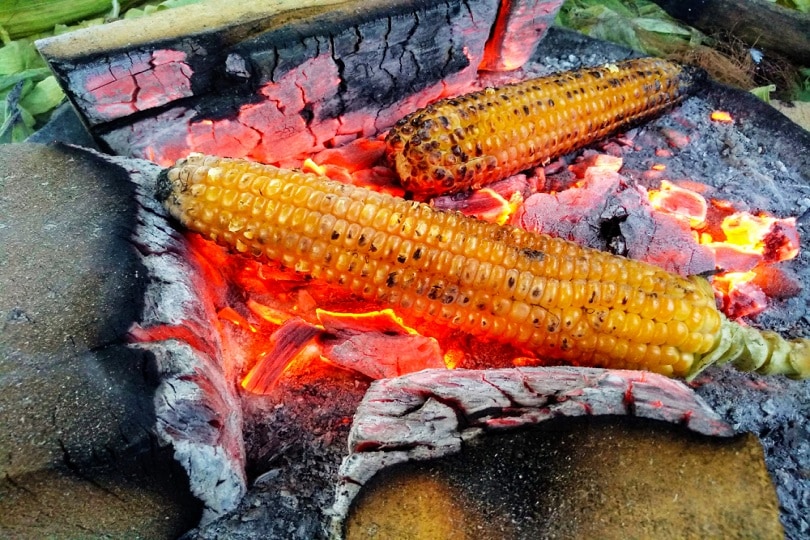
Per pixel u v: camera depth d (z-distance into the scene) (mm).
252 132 307
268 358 246
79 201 228
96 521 182
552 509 177
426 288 236
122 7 487
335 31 289
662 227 284
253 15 284
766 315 285
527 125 308
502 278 229
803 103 500
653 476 179
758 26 509
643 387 190
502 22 352
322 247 233
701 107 394
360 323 260
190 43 265
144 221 229
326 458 227
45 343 182
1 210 222
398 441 186
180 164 243
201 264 249
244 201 231
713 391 249
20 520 170
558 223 290
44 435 166
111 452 168
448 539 176
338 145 347
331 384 251
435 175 290
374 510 182
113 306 193
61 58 250
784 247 302
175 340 195
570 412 188
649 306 224
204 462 185
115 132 279
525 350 254
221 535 205
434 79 348
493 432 188
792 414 241
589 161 347
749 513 172
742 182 343
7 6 440
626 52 432
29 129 402
